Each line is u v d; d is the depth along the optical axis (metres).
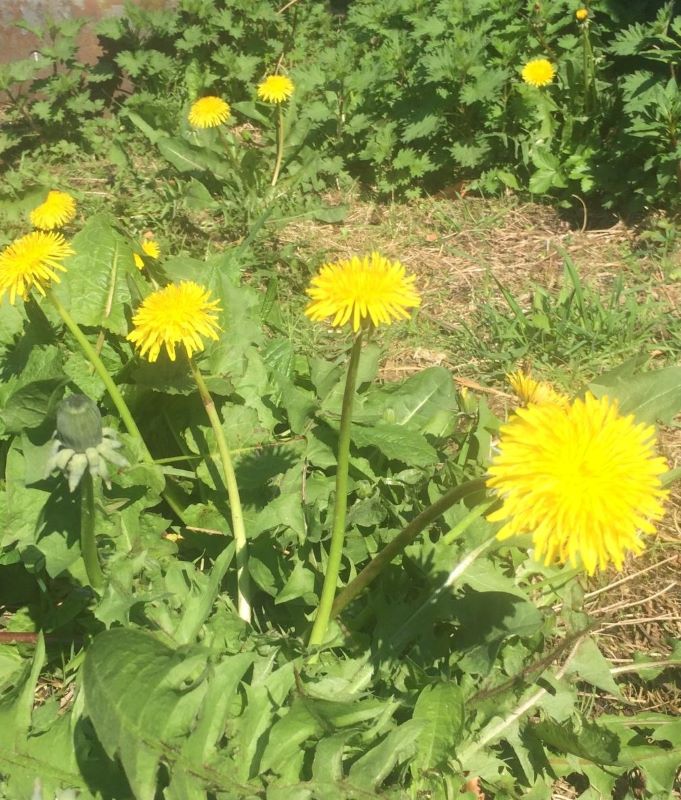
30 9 1.35
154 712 0.39
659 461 0.34
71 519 0.52
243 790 0.41
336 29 1.48
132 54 1.29
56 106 1.27
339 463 0.43
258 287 0.94
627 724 0.53
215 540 0.58
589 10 1.11
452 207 1.08
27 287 0.51
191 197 1.04
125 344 0.61
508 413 0.70
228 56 1.29
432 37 1.12
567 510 0.32
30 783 0.43
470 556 0.51
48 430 0.52
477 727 0.49
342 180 1.12
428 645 0.50
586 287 0.91
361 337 0.39
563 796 0.52
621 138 1.04
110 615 0.47
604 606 0.62
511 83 1.10
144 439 0.62
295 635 0.54
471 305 0.91
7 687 0.52
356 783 0.41
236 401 0.61
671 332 0.85
